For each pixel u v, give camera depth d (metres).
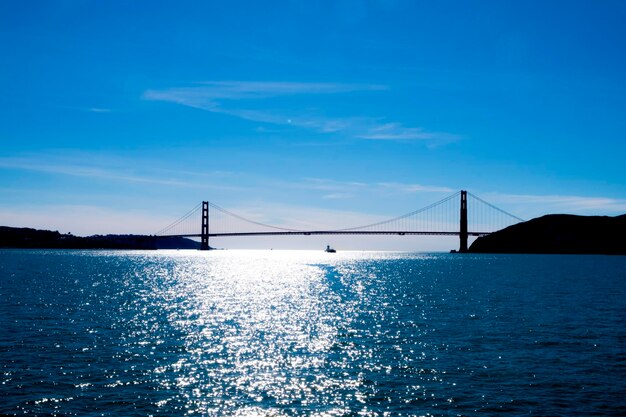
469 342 40.47
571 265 176.25
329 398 27.25
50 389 28.03
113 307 61.22
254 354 36.69
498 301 68.50
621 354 36.12
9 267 146.00
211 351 37.50
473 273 133.88
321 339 42.09
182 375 31.12
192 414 25.03
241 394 27.86
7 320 49.06
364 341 41.22
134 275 124.00
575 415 24.91
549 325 48.16
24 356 34.66
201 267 174.75
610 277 114.56
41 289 81.81
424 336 43.09
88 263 182.38
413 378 30.55
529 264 185.88
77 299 68.62
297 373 31.72
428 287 92.25
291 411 25.50
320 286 97.00
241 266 188.75
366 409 25.72
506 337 42.34
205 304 66.44
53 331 43.81
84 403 26.12
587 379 30.17
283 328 47.53
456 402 26.55
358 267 181.62
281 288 92.44
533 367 32.72
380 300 71.31
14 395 26.97
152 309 60.44
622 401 26.62
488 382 29.70
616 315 54.56
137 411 25.27
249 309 61.59
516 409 25.58
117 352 36.59
